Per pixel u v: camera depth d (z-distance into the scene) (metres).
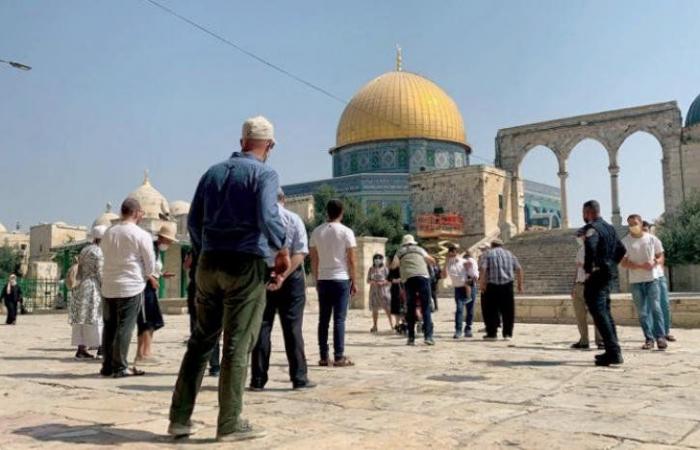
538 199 66.12
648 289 9.72
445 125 57.91
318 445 3.89
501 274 11.73
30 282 31.39
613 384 6.22
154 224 38.97
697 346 10.07
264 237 4.31
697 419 4.57
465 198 45.69
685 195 40.53
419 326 14.45
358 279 23.20
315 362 8.33
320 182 55.47
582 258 9.73
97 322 9.38
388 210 46.81
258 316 4.31
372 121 57.47
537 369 7.38
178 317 21.09
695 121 44.44
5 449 3.87
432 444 3.88
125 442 4.06
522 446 3.83
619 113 43.66
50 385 6.62
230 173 4.34
